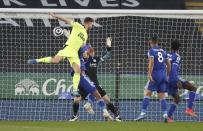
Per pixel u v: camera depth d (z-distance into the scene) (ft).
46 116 154.71
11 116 154.40
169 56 133.80
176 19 168.14
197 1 177.78
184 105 155.12
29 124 118.32
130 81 159.02
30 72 160.97
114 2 176.04
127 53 165.37
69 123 122.21
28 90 159.02
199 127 115.14
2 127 106.63
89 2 175.73
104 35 167.02
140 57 164.76
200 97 157.89
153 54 130.31
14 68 164.76
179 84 136.56
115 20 166.71
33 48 168.86
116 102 156.66
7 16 146.20
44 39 169.17
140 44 166.61
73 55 124.67
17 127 107.55
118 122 127.34
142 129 107.55
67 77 159.12
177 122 131.64
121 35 166.71
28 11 138.62
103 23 167.02
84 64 130.11
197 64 166.09
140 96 157.99
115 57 163.22
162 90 131.54
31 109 156.15
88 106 137.18
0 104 157.07
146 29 167.63
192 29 168.04
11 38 169.07
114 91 157.99
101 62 160.25
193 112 139.85
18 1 176.24
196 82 163.43
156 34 168.25
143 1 175.63
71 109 155.84
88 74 132.87
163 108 131.64
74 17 142.72
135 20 167.32
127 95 157.89
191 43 167.32
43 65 160.15
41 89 158.51
